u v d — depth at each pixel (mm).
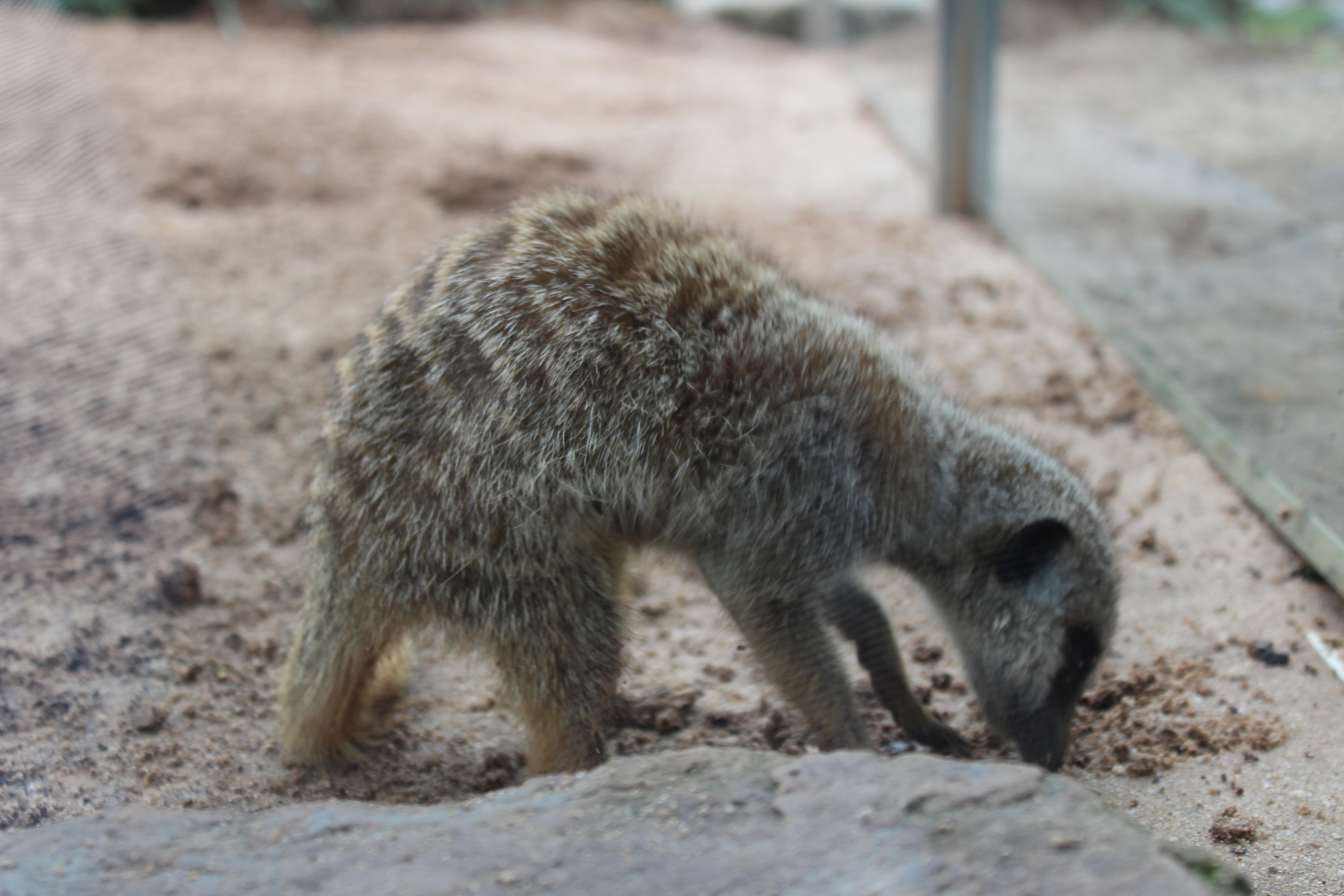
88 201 6680
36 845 2293
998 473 3301
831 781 2250
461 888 2090
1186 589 3906
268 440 4848
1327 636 3643
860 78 10648
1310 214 4641
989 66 7066
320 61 10469
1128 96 6359
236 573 4102
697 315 3143
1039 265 6621
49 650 3645
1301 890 2646
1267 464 4328
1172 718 3326
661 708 3477
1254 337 4656
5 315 5422
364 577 3141
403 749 3369
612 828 2209
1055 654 3156
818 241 7016
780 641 3064
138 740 3314
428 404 3035
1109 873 1962
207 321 5707
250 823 2357
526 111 9688
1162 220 5770
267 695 3562
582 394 3029
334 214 7098
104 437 4777
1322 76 4730
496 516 2986
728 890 2014
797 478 3070
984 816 2119
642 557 3348
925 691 3529
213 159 7543
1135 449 4777
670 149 8883
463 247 3271
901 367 3430
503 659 3088
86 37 9641
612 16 13328
